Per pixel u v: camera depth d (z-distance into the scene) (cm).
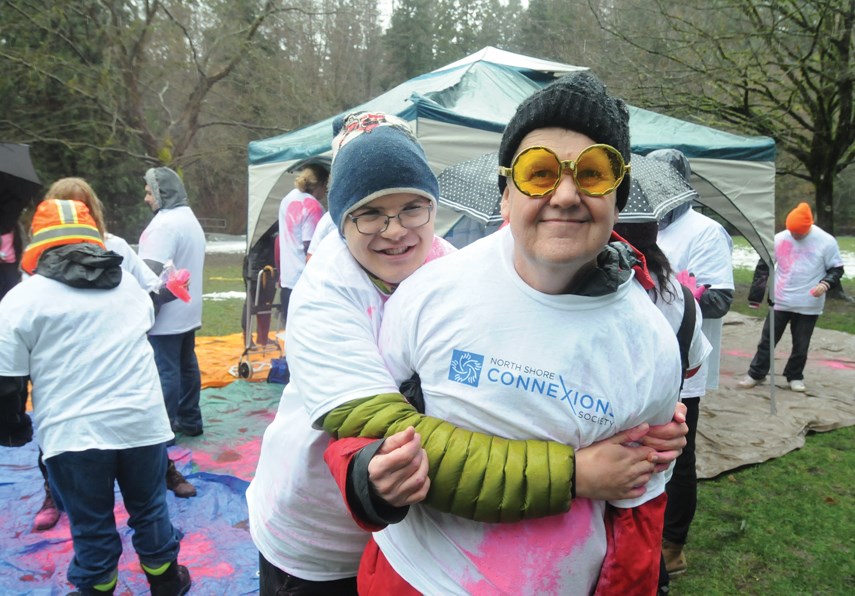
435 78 630
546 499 110
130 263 358
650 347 122
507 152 121
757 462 442
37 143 1745
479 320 117
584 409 115
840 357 754
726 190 554
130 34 1634
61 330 233
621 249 127
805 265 585
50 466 233
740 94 1262
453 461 110
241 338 799
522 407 115
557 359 115
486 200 228
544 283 116
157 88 1978
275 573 166
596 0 1564
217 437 466
